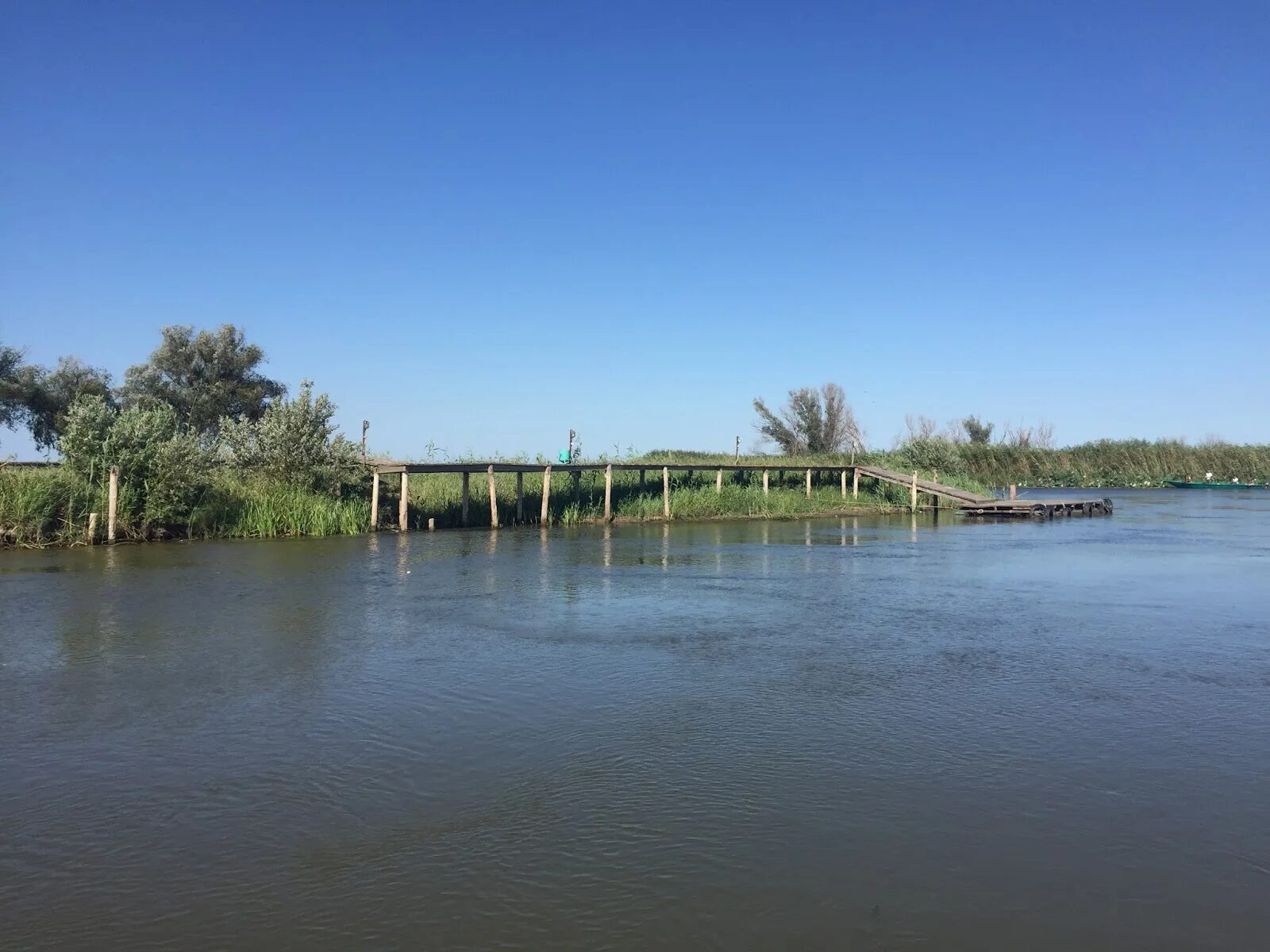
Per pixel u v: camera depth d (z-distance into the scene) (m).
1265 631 12.38
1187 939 4.51
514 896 4.90
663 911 4.73
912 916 4.70
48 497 22.61
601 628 12.45
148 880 5.13
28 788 6.52
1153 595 15.77
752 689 9.15
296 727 7.89
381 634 11.93
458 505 31.12
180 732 7.74
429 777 6.67
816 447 66.56
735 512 36.38
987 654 10.88
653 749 7.30
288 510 26.12
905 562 20.97
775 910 4.75
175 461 24.12
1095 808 6.12
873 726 7.92
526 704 8.56
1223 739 7.61
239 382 49.97
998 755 7.16
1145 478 67.81
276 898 4.90
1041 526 33.78
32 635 11.75
